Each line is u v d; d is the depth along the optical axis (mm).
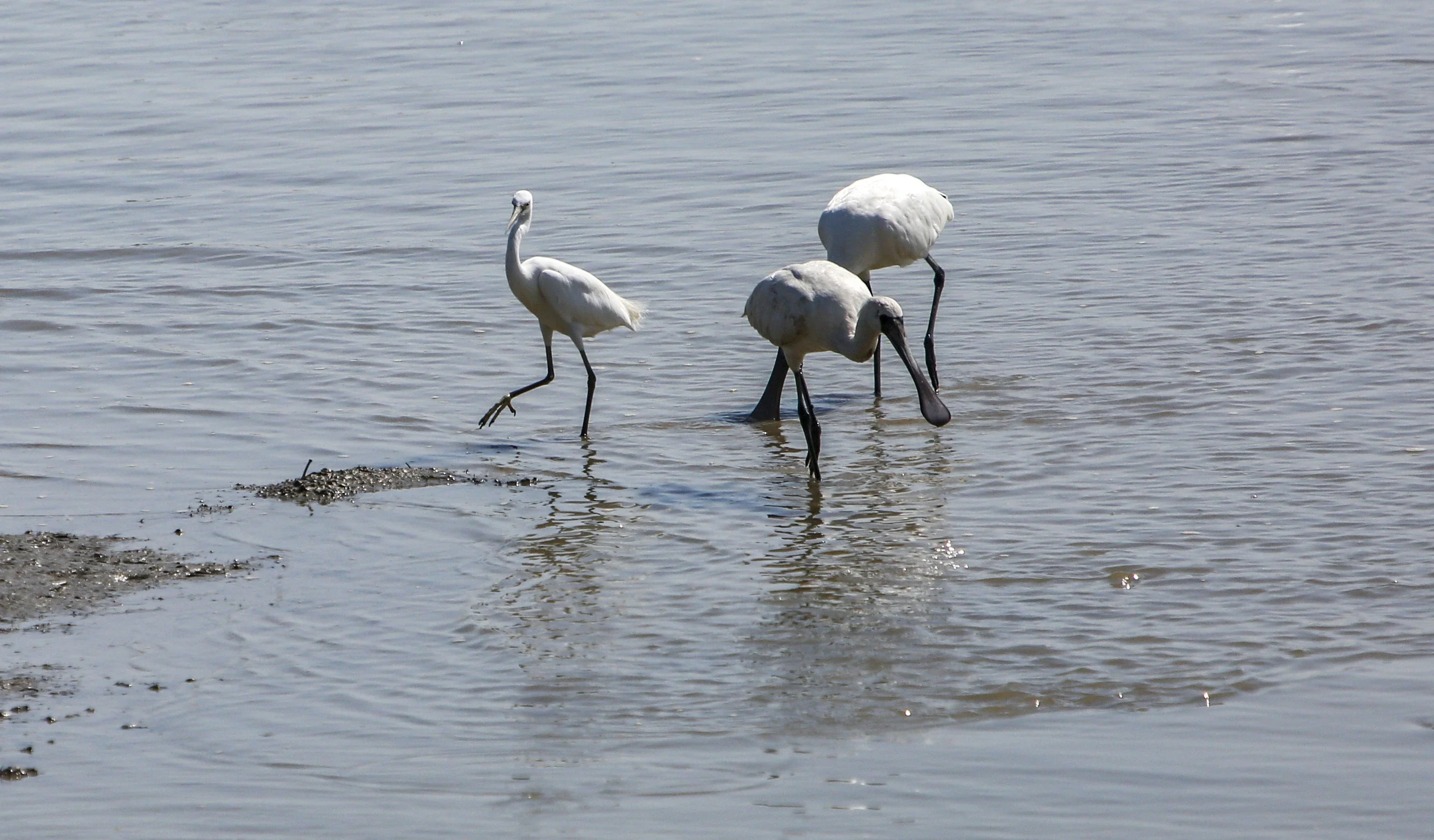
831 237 16234
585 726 8844
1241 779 7918
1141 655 9500
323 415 15656
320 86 36656
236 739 8734
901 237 16219
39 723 8953
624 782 8094
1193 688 9031
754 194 25609
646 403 16078
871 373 16984
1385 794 7695
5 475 13828
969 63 36531
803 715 8898
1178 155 26891
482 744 8641
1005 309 18781
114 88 36906
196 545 12008
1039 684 9180
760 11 44969
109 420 15484
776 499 12977
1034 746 8383
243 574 11383
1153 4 43406
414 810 7809
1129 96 32156
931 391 13125
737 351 17812
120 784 8156
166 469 14008
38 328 19125
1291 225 21750
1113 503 12328
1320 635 9648
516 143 30188
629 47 40250
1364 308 17516
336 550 11906
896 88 34000
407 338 18469
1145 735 8469
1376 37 37469
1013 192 25016
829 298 13531
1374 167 25078
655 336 18438
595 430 15188
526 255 22344
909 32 40906
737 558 11555
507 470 13969
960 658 9594
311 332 18766
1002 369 16469
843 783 8008
